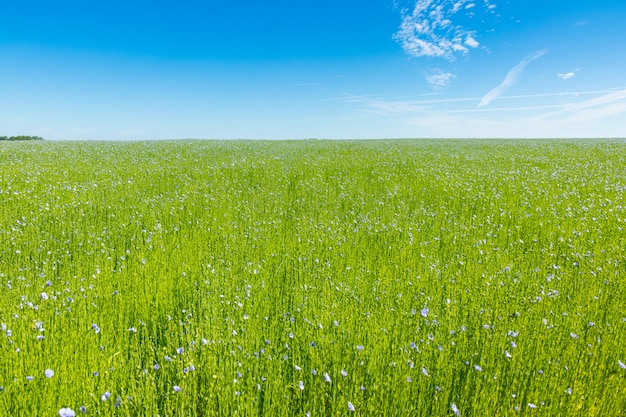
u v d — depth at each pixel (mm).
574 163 22828
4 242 7102
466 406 3494
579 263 6656
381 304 5102
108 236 7844
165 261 6590
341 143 46156
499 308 5051
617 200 12266
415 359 3867
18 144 38062
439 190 14102
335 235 8391
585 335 4426
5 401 3033
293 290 5617
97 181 14281
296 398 3473
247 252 7199
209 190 13484
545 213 10820
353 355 3926
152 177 15711
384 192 13961
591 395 3535
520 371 3809
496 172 18656
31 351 3635
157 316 4891
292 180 16031
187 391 3342
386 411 3330
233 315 4738
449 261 7090
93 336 4156
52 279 5770
